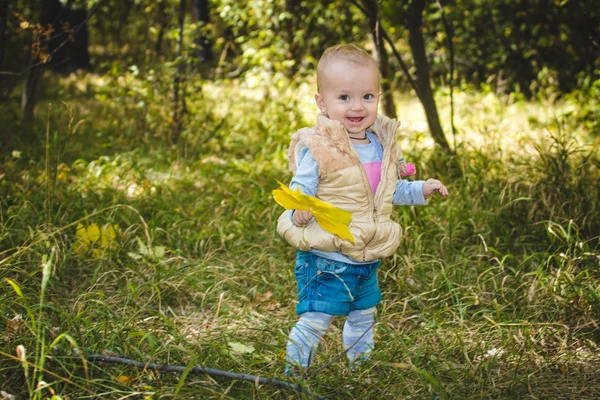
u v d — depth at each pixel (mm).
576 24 10273
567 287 3916
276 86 11383
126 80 9539
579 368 3279
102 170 6207
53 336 2973
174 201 5609
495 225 5020
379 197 3010
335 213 2678
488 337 3561
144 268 4328
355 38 13445
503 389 3062
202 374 2904
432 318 3697
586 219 4965
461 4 11672
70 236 4703
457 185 5758
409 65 13008
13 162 6609
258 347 3273
